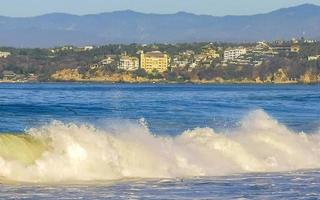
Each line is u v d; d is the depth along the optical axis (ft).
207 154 198.39
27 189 156.66
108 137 187.01
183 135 207.41
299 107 538.06
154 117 359.25
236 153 202.69
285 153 213.46
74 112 387.55
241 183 172.35
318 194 157.48
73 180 170.09
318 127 317.42
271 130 233.55
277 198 152.46
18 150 173.17
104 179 173.27
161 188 162.81
